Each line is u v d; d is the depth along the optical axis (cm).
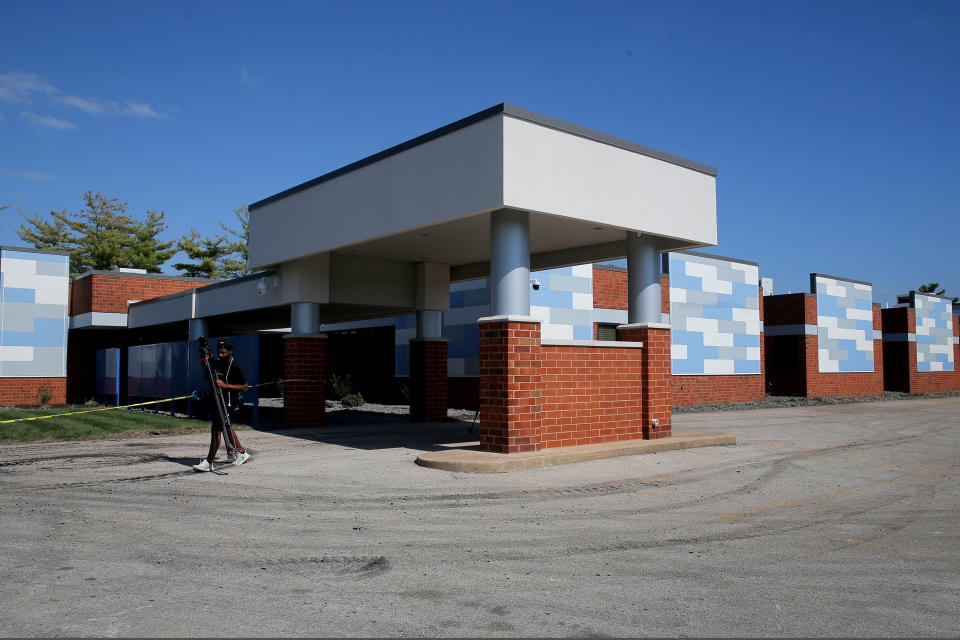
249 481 885
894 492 863
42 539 612
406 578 513
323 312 2059
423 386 1734
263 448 1198
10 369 2255
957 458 1164
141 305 2316
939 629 422
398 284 1727
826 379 2941
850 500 812
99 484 865
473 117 1040
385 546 598
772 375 2970
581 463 1026
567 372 1100
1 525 661
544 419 1062
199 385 1762
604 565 548
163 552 575
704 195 1302
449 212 1073
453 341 2228
